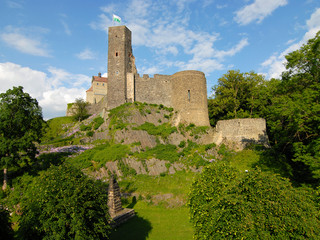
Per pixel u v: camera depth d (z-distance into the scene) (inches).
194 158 968.9
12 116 824.9
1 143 765.3
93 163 933.2
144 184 829.2
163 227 589.9
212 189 442.0
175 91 1312.7
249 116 1298.0
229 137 1057.5
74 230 369.4
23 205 414.9
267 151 952.9
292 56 851.4
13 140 782.5
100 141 1170.6
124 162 917.8
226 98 1353.3
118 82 1314.0
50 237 366.9
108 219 443.2
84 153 1015.6
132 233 555.5
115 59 1343.5
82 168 893.2
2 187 785.6
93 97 2425.0
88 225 391.5
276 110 796.0
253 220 328.2
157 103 1352.1
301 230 319.3
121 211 645.9
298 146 687.7
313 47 764.6
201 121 1213.7
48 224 369.4
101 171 888.9
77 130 1359.5
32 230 378.0
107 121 1222.3
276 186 352.2
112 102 1298.0
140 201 758.5
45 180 417.4
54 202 384.2
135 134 1090.1
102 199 438.0
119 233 557.3
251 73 1366.9
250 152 976.9
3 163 764.6
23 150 803.4
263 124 1037.8
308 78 801.6
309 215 332.2
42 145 1132.5
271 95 1139.3
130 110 1218.0
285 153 968.9
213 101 1414.9
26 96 860.6
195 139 1109.7
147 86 1369.3
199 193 457.1
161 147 1060.5
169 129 1154.7
